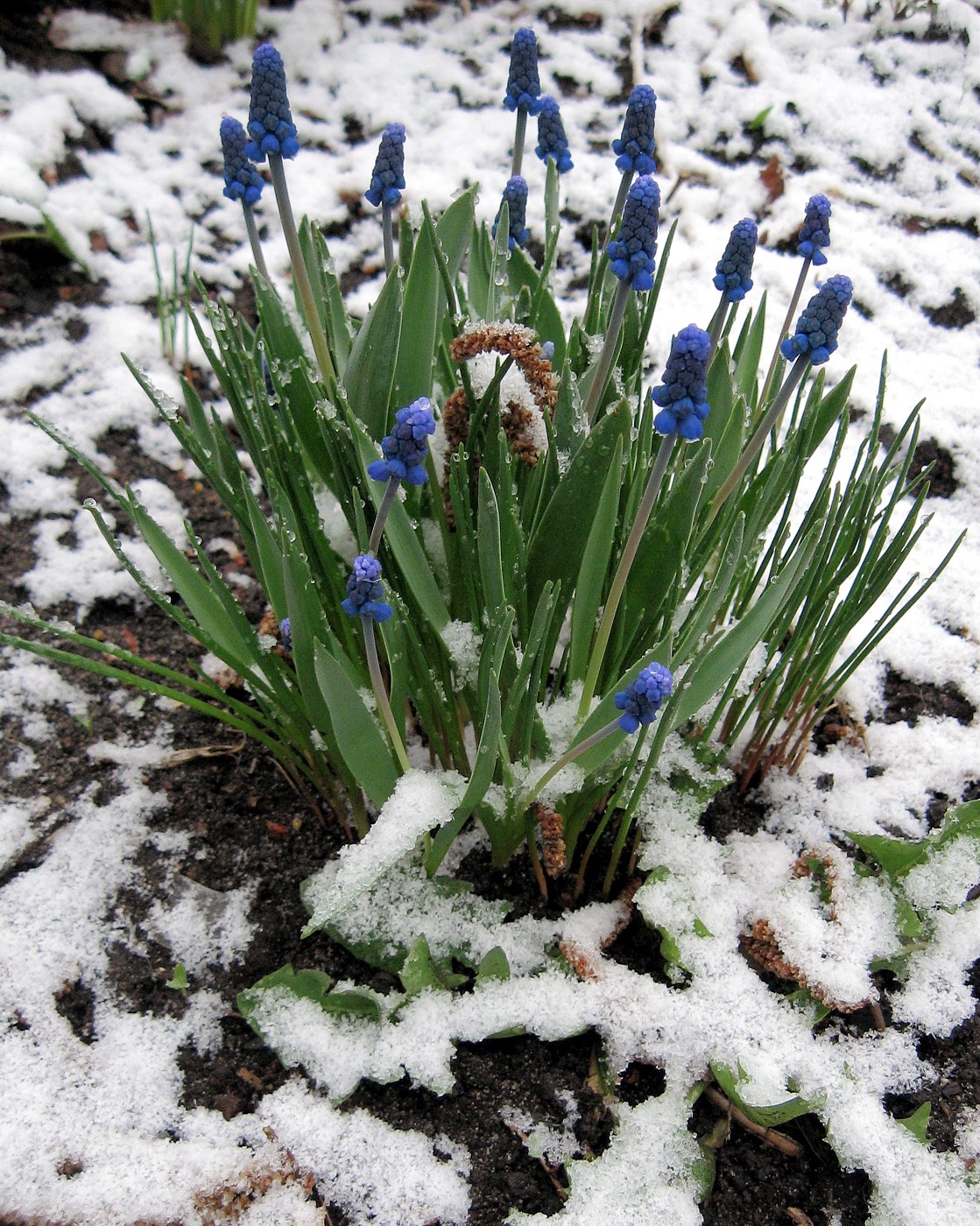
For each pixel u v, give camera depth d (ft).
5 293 2.43
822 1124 1.53
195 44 3.00
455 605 1.68
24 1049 1.58
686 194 2.74
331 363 1.65
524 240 1.75
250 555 1.68
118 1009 1.64
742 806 1.84
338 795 1.74
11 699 1.92
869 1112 1.51
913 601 1.62
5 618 2.01
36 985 1.63
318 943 1.70
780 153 2.83
